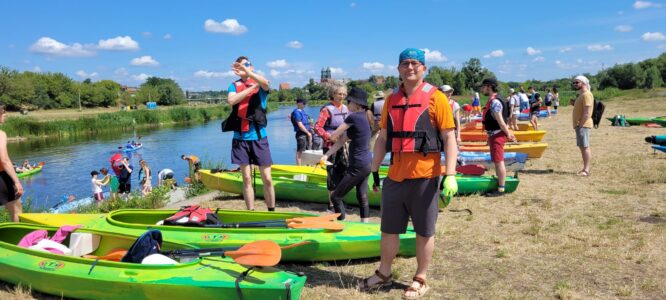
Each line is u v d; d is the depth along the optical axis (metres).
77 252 5.14
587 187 8.95
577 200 7.96
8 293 4.53
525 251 5.52
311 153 11.55
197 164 14.12
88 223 5.59
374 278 4.49
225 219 6.12
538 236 6.07
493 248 5.67
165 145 31.83
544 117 28.42
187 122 59.72
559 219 6.84
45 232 5.37
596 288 4.43
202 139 35.72
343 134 6.05
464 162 10.48
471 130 17.25
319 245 5.05
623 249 5.45
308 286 4.59
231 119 6.30
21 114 71.19
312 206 8.46
